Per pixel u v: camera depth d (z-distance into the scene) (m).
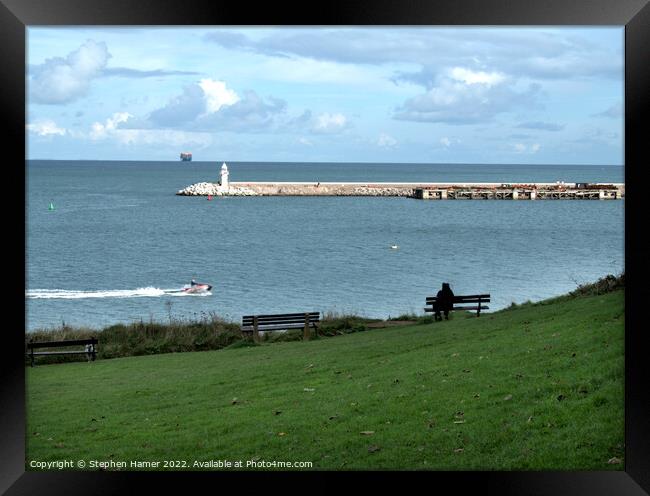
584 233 117.00
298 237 115.12
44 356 32.91
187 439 20.89
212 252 99.69
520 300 59.31
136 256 96.88
